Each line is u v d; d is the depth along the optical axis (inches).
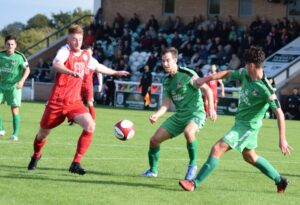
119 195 343.0
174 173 433.7
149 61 1467.8
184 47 1497.3
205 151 581.6
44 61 1705.2
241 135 356.5
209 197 347.6
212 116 404.2
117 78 1465.3
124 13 1781.5
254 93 350.9
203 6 1691.7
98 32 1654.8
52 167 433.7
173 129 410.3
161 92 1321.4
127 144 607.2
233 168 471.8
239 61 1387.8
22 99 1503.4
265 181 416.8
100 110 1182.9
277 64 1370.6
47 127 402.9
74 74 382.6
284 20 1486.2
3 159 463.8
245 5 1646.2
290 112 1227.9
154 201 330.0
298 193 376.5
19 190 345.1
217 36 1496.1
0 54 588.7
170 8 1737.2
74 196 334.6
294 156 573.6
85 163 463.5
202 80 362.3
